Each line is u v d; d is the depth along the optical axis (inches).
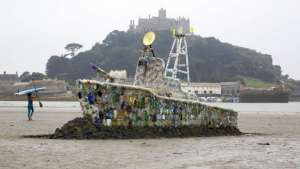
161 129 1115.9
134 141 1003.3
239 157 811.4
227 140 1107.3
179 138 1111.6
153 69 1187.3
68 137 1044.5
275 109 4133.9
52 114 2362.2
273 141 1107.9
